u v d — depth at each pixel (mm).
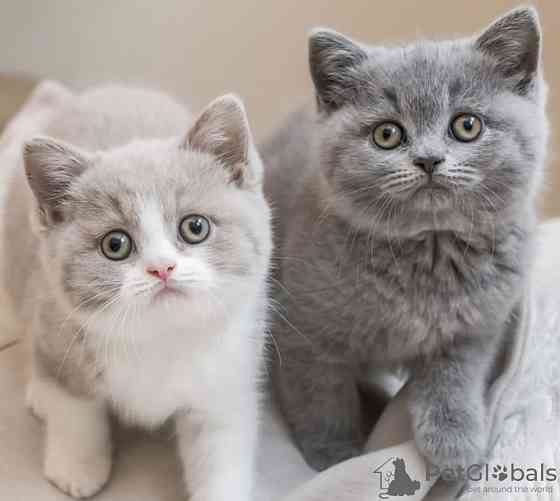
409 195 486
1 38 854
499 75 501
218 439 507
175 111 603
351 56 517
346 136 509
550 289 600
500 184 491
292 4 780
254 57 805
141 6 814
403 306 514
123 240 460
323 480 499
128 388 492
